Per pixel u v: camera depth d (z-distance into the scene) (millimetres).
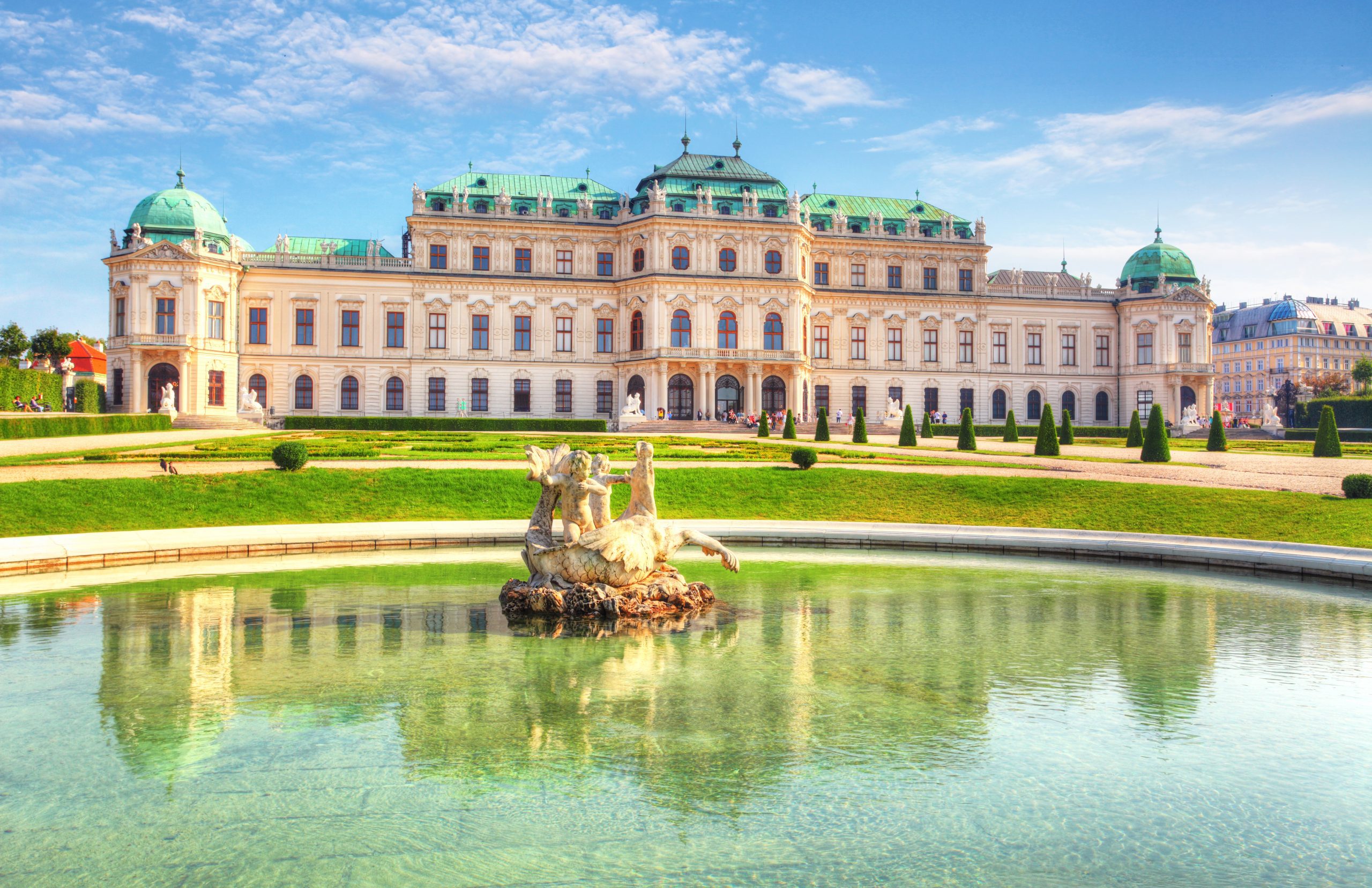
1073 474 46719
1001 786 11312
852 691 14984
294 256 91438
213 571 26109
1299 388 161250
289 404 90938
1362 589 24516
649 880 9031
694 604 21188
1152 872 9297
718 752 12328
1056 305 106000
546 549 20875
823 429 71875
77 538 28672
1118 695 14867
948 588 24281
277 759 11898
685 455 52469
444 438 65438
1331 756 12336
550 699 14469
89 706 13898
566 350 96250
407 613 20578
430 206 94562
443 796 10898
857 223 103125
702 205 92812
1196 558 28359
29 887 8727
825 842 9875
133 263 82938
